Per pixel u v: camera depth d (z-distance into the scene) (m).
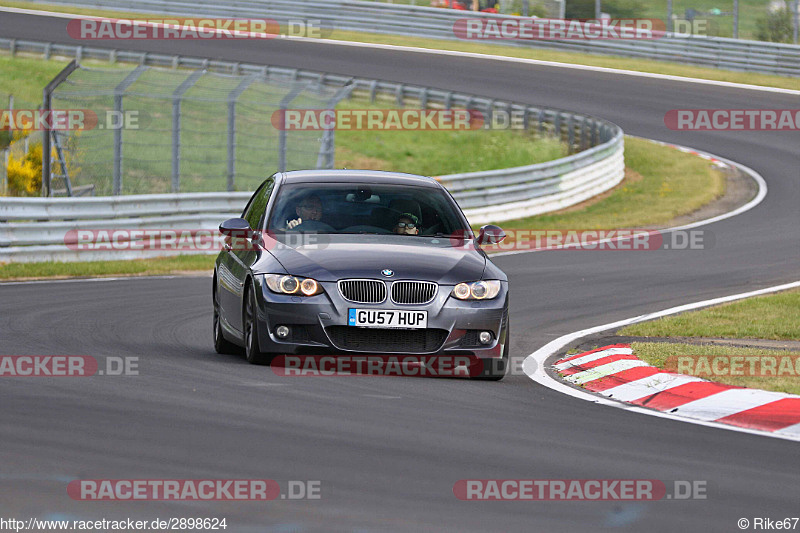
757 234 73.75
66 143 94.62
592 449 22.09
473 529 16.41
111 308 43.91
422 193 34.81
